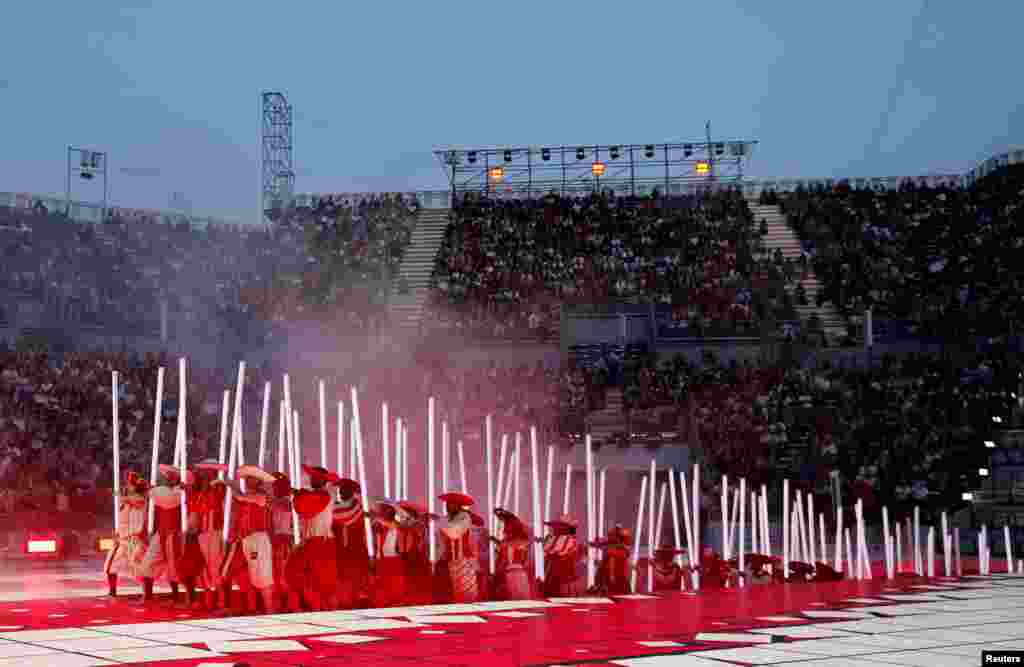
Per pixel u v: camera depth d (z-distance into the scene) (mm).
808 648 11062
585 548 19625
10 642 10922
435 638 11500
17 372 39469
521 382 47250
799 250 59375
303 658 9992
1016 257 53438
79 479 34750
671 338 50594
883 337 50219
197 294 52031
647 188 68250
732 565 22891
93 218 54312
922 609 15781
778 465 41500
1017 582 23047
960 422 43875
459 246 60406
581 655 10352
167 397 42125
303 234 60875
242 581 14094
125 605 15102
